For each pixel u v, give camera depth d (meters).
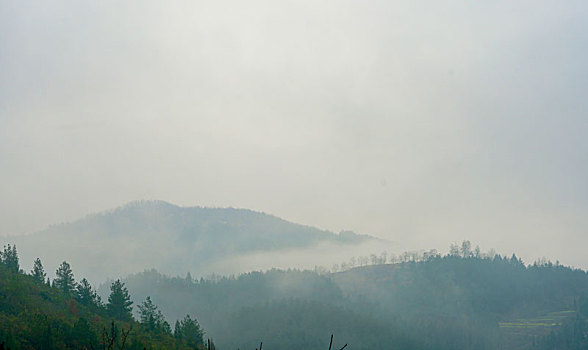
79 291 132.12
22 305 100.69
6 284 108.62
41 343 84.00
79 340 89.38
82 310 117.31
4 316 91.12
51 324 90.75
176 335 133.00
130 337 106.00
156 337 119.44
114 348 91.12
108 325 109.44
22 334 84.75
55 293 119.56
